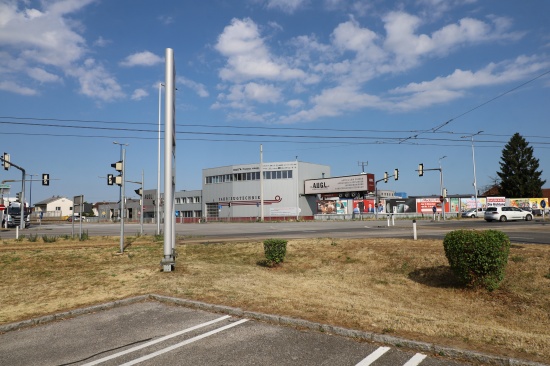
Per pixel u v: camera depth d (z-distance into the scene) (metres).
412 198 68.62
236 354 4.91
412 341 4.96
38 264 13.44
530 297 8.93
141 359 4.86
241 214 73.12
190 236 24.16
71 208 23.20
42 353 5.24
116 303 7.68
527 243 14.48
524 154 71.69
